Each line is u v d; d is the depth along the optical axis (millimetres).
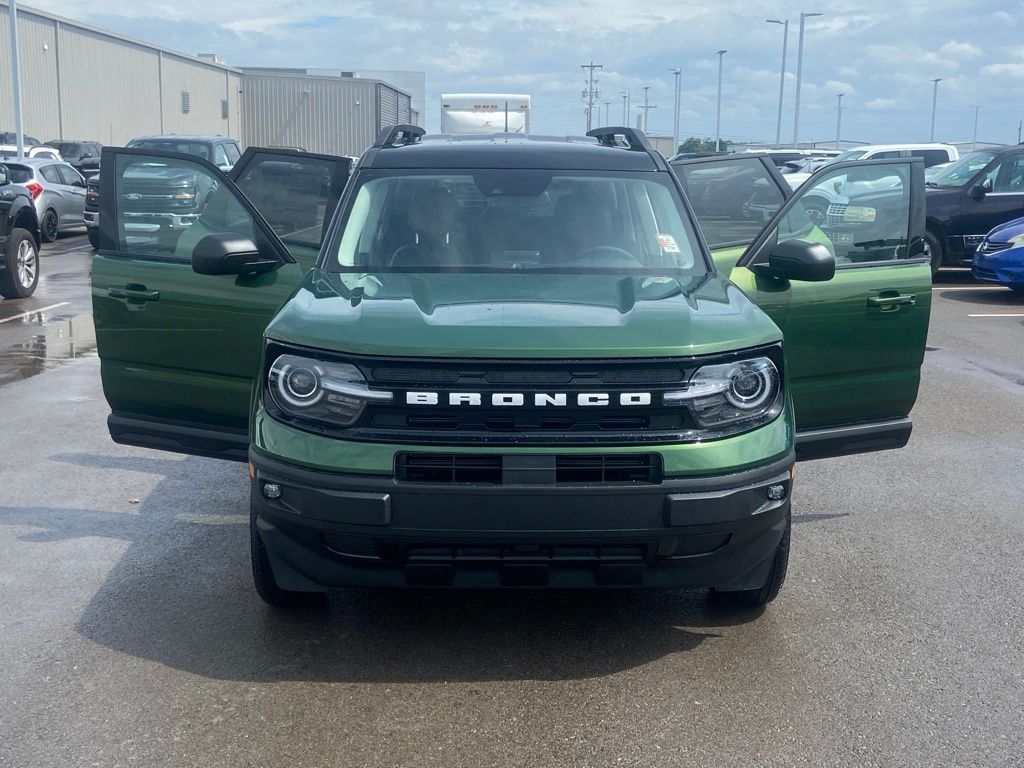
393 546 3732
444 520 3646
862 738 3525
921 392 9156
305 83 46375
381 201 5016
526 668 4023
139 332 5004
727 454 3750
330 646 4199
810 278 4598
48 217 22547
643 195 5098
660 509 3686
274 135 46812
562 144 5527
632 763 3369
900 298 5000
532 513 3643
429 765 3350
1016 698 3812
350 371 3727
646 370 3721
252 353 4828
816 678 3955
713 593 4578
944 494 6336
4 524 5656
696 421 3750
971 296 15211
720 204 6129
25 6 38688
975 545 5445
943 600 4719
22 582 4848
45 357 10367
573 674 3977
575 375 3686
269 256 4871
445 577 3799
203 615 4488
